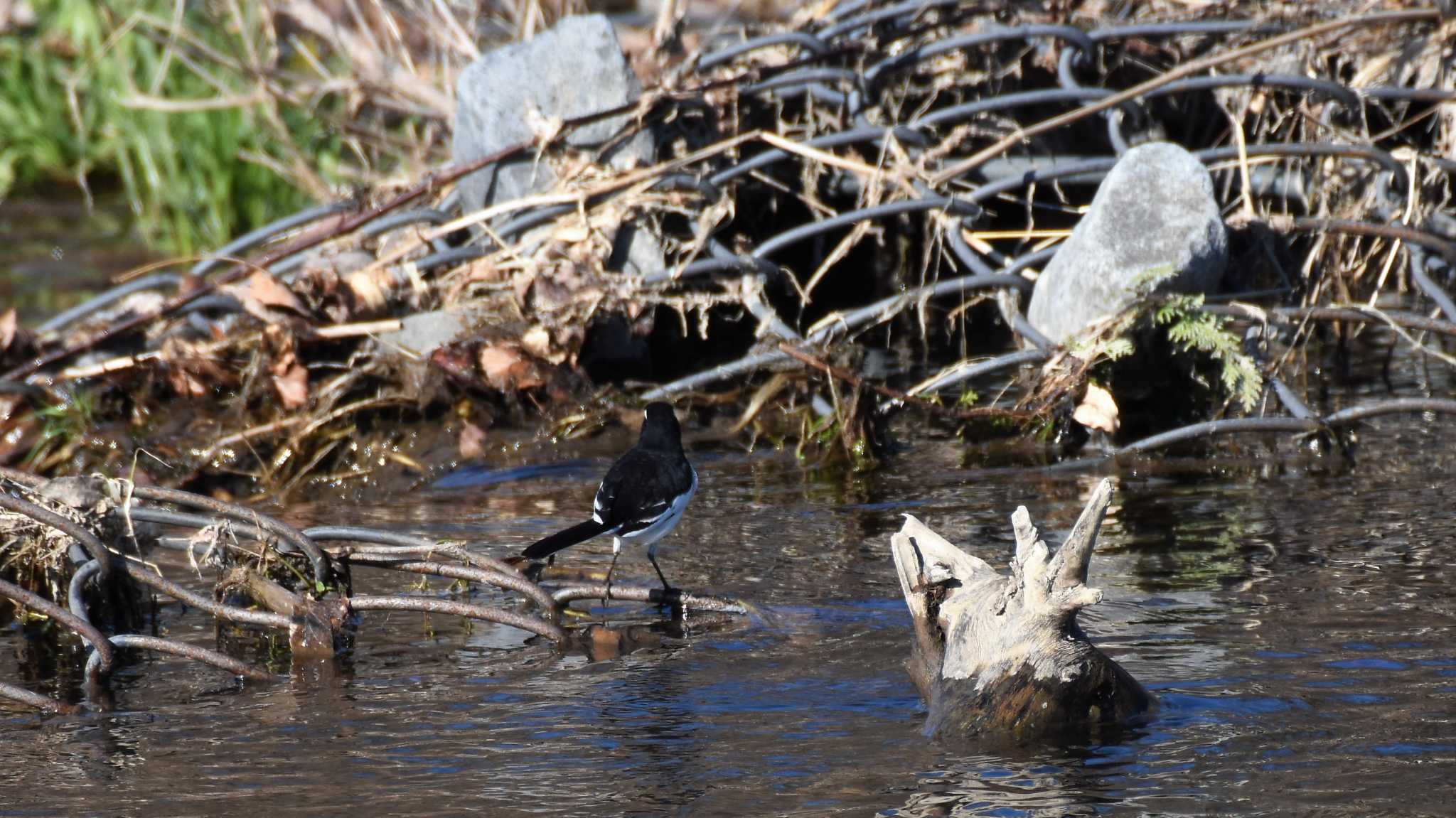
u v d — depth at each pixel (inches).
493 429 482.9
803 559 364.8
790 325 603.8
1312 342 557.3
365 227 561.6
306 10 750.5
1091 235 462.0
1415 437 451.5
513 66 561.9
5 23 871.7
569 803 238.1
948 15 627.2
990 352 561.9
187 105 717.9
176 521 338.6
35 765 258.1
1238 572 339.3
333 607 323.0
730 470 452.4
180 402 492.7
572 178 542.3
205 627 338.6
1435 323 453.1
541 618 324.2
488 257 526.6
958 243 511.5
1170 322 452.8
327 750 262.7
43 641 330.6
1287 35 541.3
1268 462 434.6
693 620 328.2
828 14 633.0
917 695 279.7
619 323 518.3
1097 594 252.8
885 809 232.2
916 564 284.2
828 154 561.0
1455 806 228.1
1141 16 634.8
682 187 541.6
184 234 768.9
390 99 717.3
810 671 293.7
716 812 233.0
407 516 415.2
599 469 458.3
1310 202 582.2
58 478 354.3
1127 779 240.5
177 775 253.0
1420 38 576.1
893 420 500.1
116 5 829.2
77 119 810.8
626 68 557.9
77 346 507.8
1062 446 461.1
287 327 492.7
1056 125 537.6
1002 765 247.3
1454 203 603.2
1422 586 324.5
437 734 268.5
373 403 479.2
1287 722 259.9
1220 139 616.7
